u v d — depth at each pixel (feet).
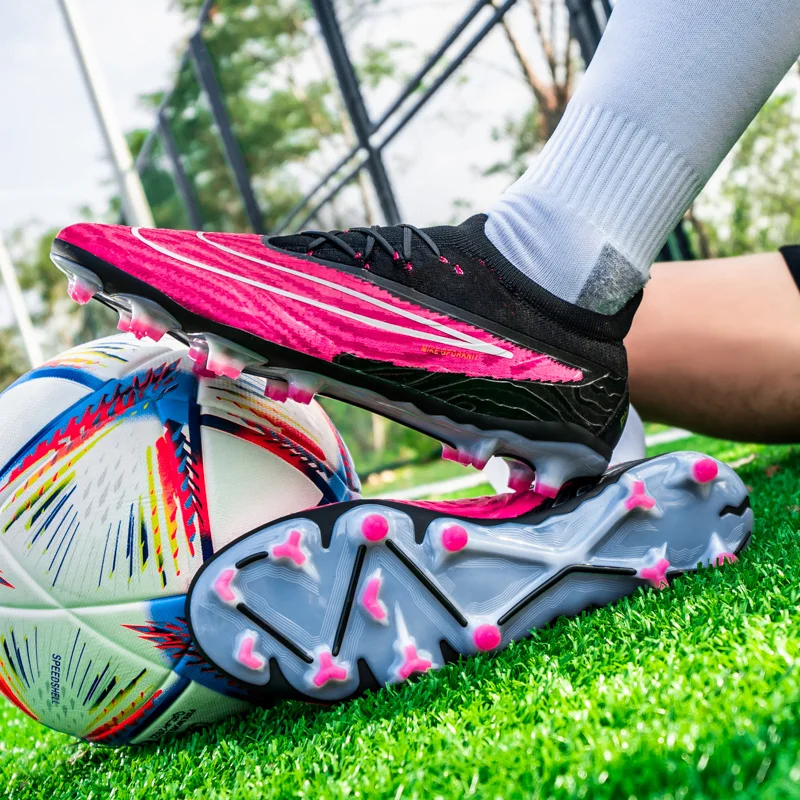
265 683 2.71
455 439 3.02
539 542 2.96
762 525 3.81
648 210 2.98
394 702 2.58
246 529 2.88
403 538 2.77
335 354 2.72
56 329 76.64
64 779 3.08
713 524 3.17
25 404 2.94
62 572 2.78
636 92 2.87
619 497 3.06
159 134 28.78
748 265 4.71
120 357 3.00
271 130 23.59
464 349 2.85
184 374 3.01
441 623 2.79
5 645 2.89
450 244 3.03
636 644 2.54
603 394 3.10
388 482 20.97
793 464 5.69
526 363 2.92
